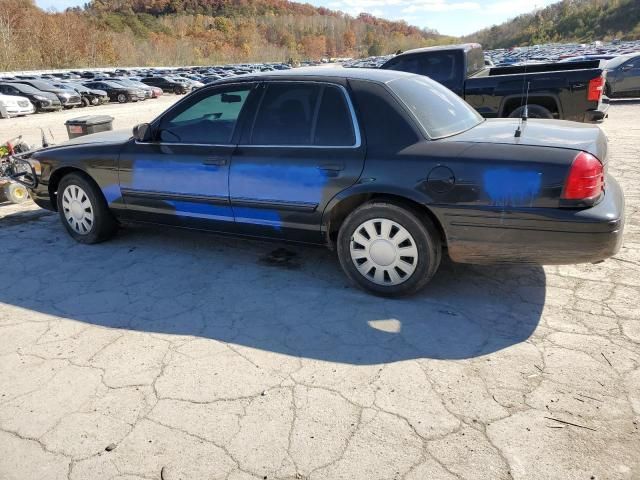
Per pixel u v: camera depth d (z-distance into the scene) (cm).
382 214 340
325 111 360
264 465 215
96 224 470
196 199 410
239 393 261
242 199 388
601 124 1172
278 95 379
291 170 362
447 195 317
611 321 319
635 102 1688
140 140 429
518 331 312
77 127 696
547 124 370
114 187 451
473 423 236
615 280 374
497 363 280
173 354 297
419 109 350
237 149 387
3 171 634
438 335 310
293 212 370
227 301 361
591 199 295
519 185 301
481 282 379
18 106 2212
